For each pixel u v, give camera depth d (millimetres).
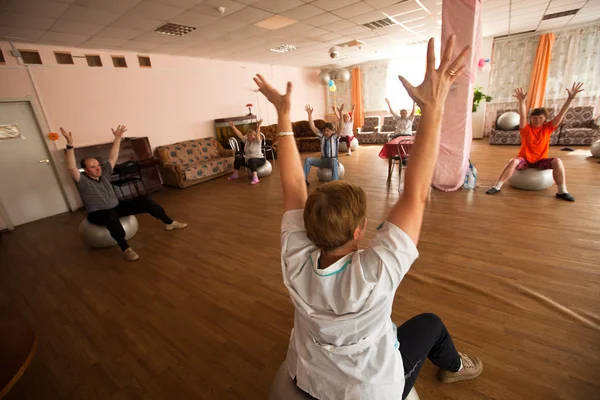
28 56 4281
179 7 3527
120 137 3174
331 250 654
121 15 3576
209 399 1386
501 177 3645
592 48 6477
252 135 5465
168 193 5340
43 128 4492
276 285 2238
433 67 612
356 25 5000
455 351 1141
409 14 4629
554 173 3352
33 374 1619
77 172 2895
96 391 1484
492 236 2615
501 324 1642
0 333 1356
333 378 646
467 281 2027
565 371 1346
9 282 2666
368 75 9477
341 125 4633
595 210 2949
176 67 6094
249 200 4453
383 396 624
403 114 6066
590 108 6105
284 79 8805
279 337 1724
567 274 2006
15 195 4387
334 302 606
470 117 3607
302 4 3807
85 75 4836
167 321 1944
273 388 811
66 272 2750
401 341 901
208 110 6824
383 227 642
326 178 4742
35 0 2908
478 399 1263
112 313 2084
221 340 1738
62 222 4336
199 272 2518
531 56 7148
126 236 3252
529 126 3559
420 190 643
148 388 1472
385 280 578
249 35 5035
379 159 6555
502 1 4539
